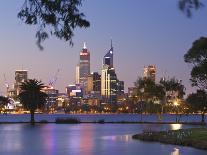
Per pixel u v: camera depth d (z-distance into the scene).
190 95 122.62
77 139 70.69
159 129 98.06
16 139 71.06
